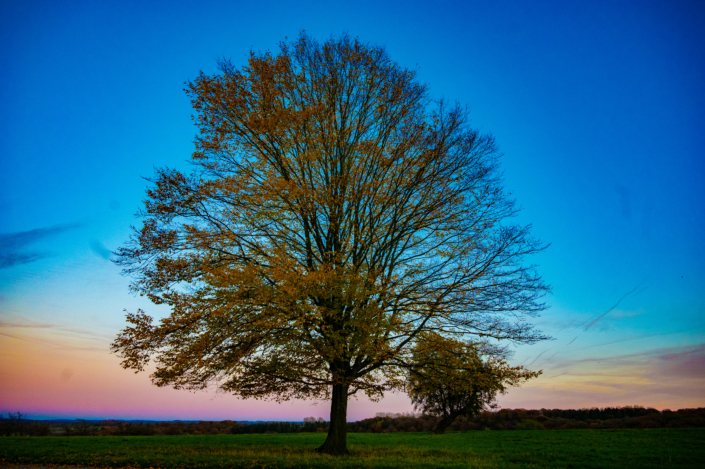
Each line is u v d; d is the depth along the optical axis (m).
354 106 17.95
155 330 13.15
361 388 16.39
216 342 13.46
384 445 24.22
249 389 16.17
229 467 12.32
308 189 15.46
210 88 15.54
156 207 14.13
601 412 50.38
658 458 18.91
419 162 16.25
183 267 13.97
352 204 16.33
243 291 13.09
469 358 14.95
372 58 18.02
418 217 16.56
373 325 13.70
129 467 12.70
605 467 16.45
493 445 25.48
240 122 16.30
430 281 15.71
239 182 14.52
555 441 27.41
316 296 14.20
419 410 39.97
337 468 12.06
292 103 17.58
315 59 18.08
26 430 29.64
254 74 16.47
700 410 42.72
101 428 34.91
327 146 17.17
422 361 15.14
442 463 14.20
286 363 15.41
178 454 15.46
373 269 16.08
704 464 17.06
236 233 15.00
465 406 37.75
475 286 15.26
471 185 16.33
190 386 15.16
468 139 16.56
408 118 17.16
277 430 45.38
